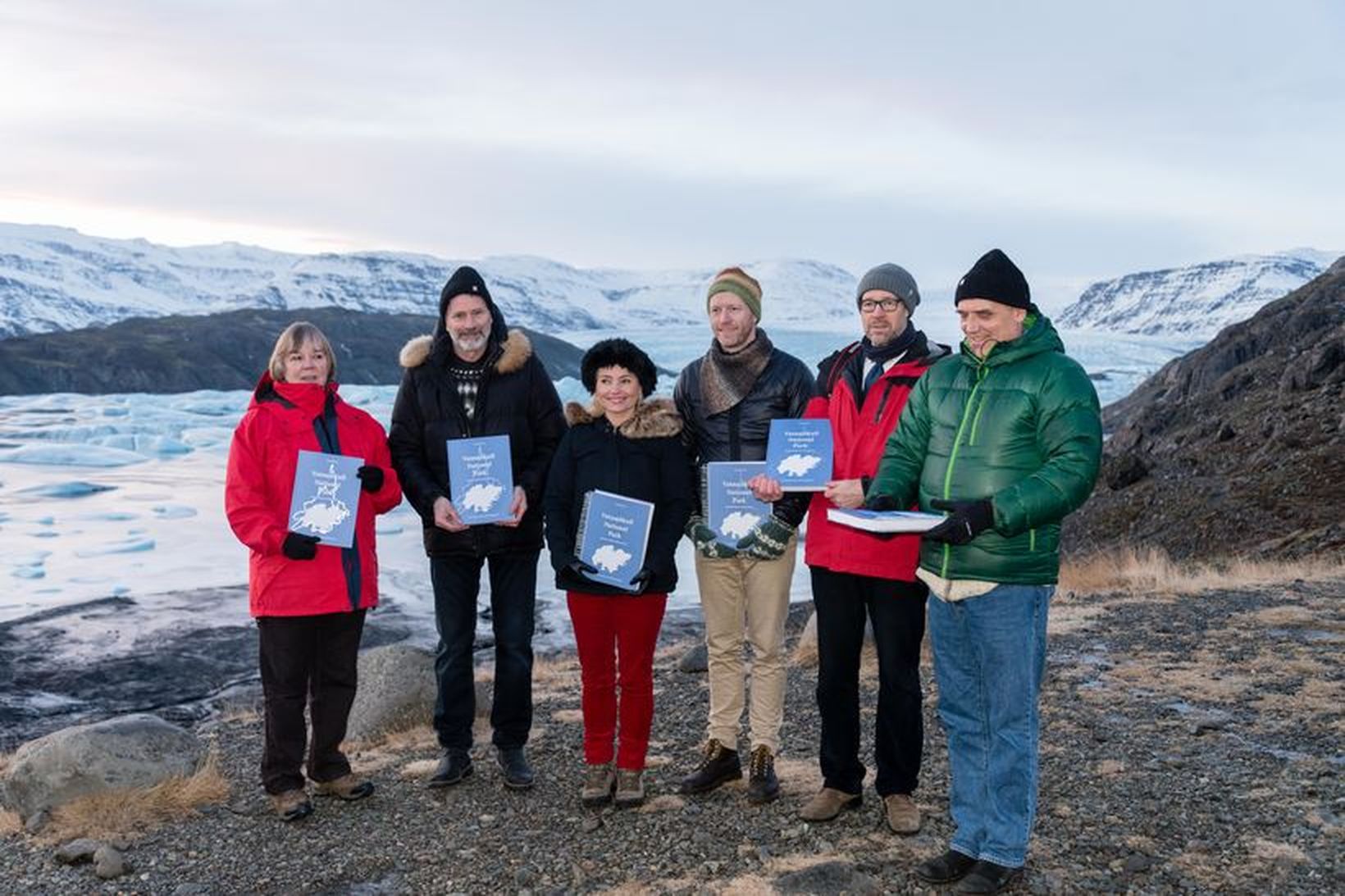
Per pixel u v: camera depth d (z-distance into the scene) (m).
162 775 5.19
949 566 3.68
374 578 4.95
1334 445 24.52
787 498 4.41
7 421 109.50
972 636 3.69
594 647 4.67
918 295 4.37
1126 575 13.38
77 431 93.38
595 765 4.75
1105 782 4.84
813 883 3.76
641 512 4.52
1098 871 3.86
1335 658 7.39
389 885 4.07
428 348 5.06
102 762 5.09
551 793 5.00
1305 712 5.95
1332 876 3.74
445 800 4.97
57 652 20.38
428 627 23.08
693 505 4.71
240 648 20.88
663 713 6.77
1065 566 14.93
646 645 4.67
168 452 85.12
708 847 4.22
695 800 4.77
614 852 4.25
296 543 4.59
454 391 5.02
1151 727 5.79
